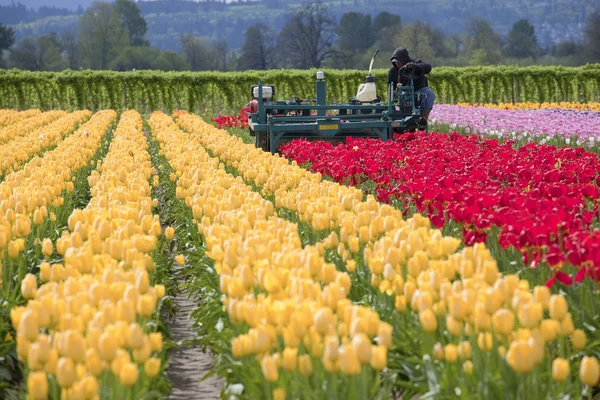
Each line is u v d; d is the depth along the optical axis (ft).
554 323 29.35
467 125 161.68
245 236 47.34
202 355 46.42
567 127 134.51
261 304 33.40
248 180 81.00
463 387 30.30
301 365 28.73
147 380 32.68
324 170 83.82
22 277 49.14
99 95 289.94
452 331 30.89
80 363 28.96
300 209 56.34
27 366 33.91
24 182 71.10
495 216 45.57
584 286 40.27
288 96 295.07
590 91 296.30
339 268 47.75
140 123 198.49
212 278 50.34
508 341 30.76
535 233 40.27
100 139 143.33
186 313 54.34
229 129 196.03
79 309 32.99
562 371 27.55
